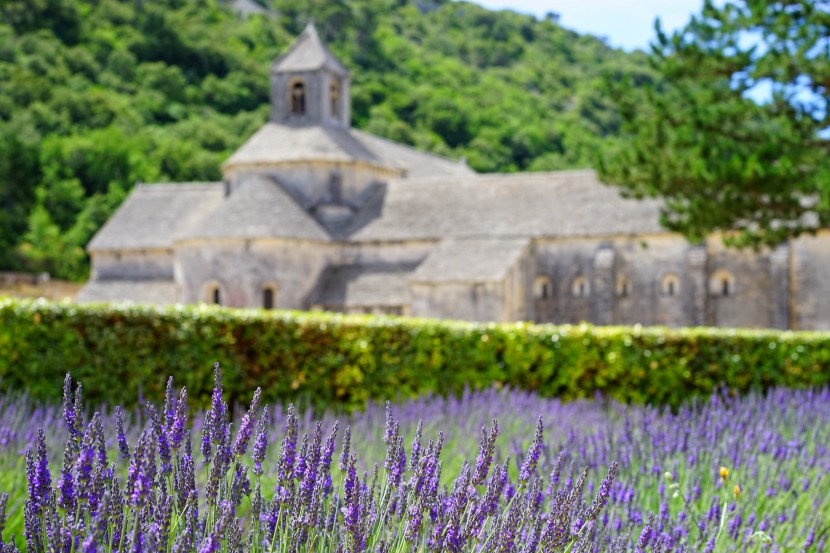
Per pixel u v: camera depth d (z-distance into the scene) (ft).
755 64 70.79
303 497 14.57
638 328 59.52
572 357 57.88
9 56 426.92
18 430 31.04
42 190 329.11
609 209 160.66
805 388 57.16
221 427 14.62
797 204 70.90
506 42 594.24
